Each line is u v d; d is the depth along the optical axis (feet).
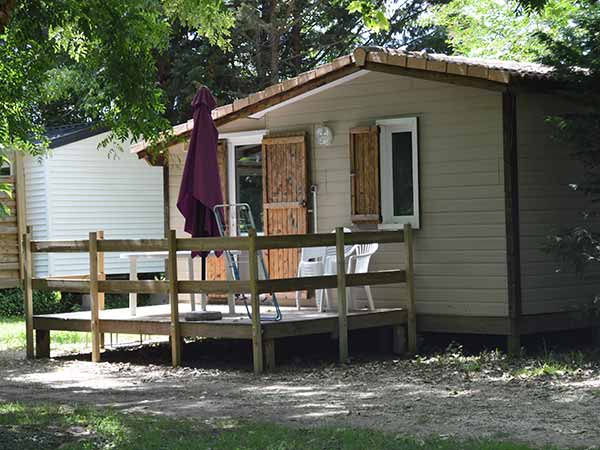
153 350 42.75
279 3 78.89
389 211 40.78
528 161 38.22
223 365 37.40
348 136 41.68
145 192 69.82
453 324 38.78
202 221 38.83
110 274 67.97
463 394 29.19
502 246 37.68
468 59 40.29
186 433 23.48
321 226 42.57
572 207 39.45
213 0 46.75
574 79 36.70
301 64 84.58
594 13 37.76
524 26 77.20
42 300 63.87
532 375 32.53
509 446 21.13
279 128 43.86
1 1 24.30
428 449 21.29
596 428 23.62
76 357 41.27
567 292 39.14
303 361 37.45
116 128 40.40
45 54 40.52
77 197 66.08
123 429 23.94
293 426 24.63
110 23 36.63
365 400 28.60
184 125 46.21
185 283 36.24
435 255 39.29
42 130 49.49
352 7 37.24
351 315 36.99
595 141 36.32
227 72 79.36
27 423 24.61
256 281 34.22
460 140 38.63
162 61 80.69
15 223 64.39
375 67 39.37
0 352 43.47
